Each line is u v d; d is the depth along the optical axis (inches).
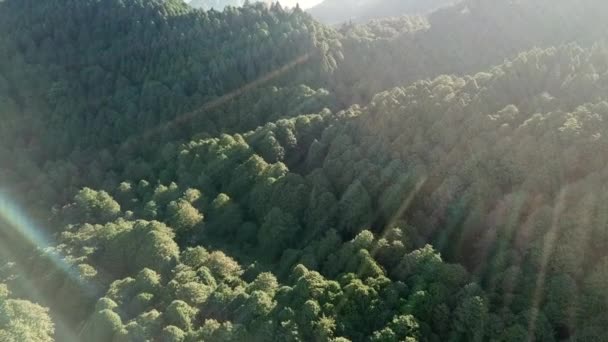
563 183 3489.2
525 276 3048.7
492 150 3907.5
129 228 4345.5
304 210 4387.3
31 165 6314.0
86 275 3897.6
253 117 6555.1
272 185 4616.1
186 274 3708.2
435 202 3823.8
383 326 2947.8
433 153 4173.2
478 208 3619.6
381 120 4810.5
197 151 5782.5
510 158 3747.5
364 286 3144.7
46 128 7027.6
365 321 3031.5
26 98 7509.8
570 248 3051.2
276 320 3068.4
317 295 3147.1
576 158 3531.0
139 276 3713.1
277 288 3484.3
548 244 3115.2
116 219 4931.1
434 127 4384.8
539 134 3809.1
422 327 2864.2
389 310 3029.0
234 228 4579.2
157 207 4933.6
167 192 5113.2
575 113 3833.7
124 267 4156.0
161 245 4025.6
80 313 3720.5
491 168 3811.5
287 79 7313.0
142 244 4128.9
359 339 2923.2
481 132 4128.9
